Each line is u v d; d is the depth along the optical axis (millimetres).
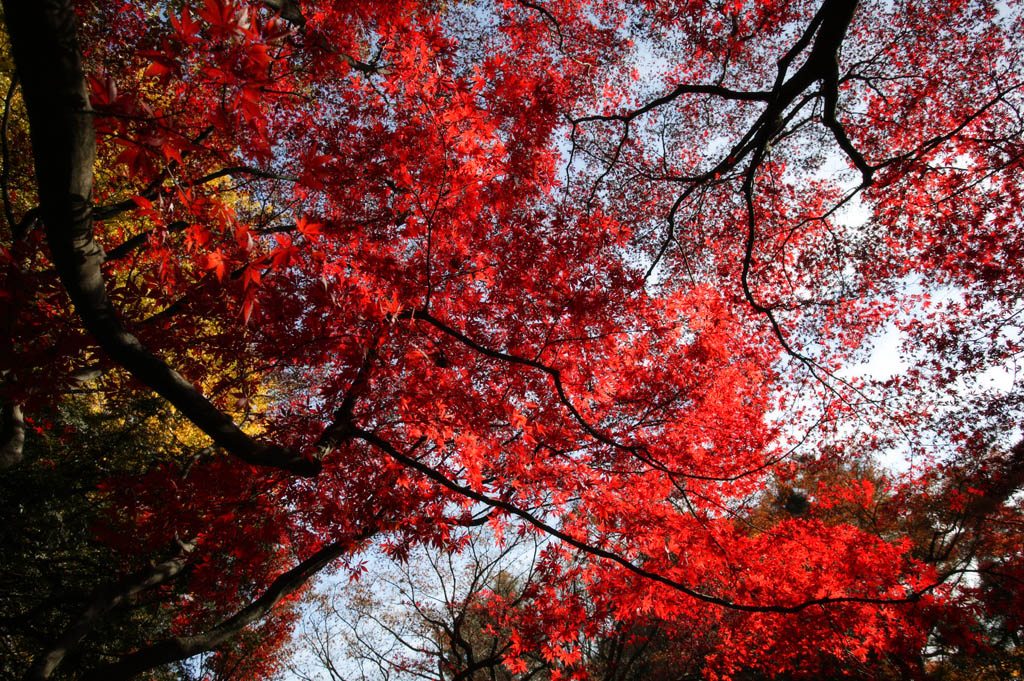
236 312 4828
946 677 11602
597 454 7551
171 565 6488
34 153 2572
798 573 6754
